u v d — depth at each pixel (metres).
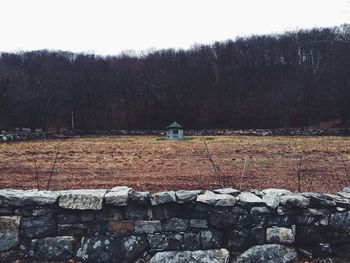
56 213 4.88
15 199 4.80
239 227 4.93
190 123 66.25
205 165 14.44
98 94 75.25
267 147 23.06
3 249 4.78
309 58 68.56
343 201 5.06
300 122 60.34
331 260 4.98
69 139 38.38
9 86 61.47
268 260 4.86
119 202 4.81
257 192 5.41
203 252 4.85
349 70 56.34
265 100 65.94
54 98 71.00
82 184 10.57
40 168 14.01
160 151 21.19
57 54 92.56
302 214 5.00
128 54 100.12
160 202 4.86
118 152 20.88
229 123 63.94
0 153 20.30
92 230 4.87
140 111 72.25
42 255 4.80
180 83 75.00
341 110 56.75
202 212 4.95
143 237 4.89
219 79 75.75
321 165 14.09
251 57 80.06
